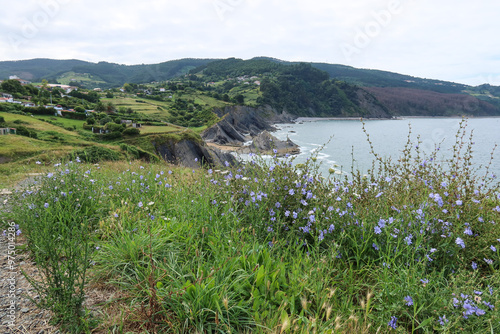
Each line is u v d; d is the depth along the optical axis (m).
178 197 4.64
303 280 2.68
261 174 4.34
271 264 2.87
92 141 62.53
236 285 2.57
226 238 3.32
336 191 3.98
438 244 3.10
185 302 2.39
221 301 2.38
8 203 4.73
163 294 2.45
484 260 3.03
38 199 4.20
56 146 43.53
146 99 163.00
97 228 3.94
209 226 3.60
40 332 2.24
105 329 2.32
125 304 2.61
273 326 2.21
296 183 3.94
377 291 2.72
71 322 2.30
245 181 4.43
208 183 4.73
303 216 3.69
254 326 2.32
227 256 2.92
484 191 3.86
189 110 150.25
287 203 3.97
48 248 2.50
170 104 154.38
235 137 118.31
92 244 3.46
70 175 4.73
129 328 2.34
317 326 2.22
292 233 3.49
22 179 8.09
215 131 111.69
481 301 2.38
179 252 3.16
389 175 4.43
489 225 3.28
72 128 70.38
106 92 170.62
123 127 70.50
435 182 4.02
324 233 3.33
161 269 2.64
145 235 3.35
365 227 3.34
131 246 3.13
